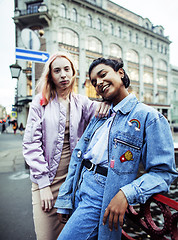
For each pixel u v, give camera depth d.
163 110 27.33
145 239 1.76
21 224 1.99
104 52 20.33
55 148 1.24
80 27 18.52
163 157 0.80
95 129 1.09
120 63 0.97
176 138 10.41
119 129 0.92
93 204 0.93
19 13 17.08
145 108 0.90
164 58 27.11
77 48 18.42
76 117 1.32
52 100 1.27
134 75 23.44
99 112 1.11
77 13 18.47
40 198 1.19
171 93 28.27
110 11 21.39
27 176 3.70
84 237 0.89
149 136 0.83
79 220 0.91
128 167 0.87
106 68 0.94
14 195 2.74
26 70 17.20
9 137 13.43
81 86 18.55
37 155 1.14
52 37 16.77
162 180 0.79
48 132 1.22
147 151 0.84
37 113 1.22
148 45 24.98
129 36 22.97
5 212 2.25
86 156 1.03
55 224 1.23
